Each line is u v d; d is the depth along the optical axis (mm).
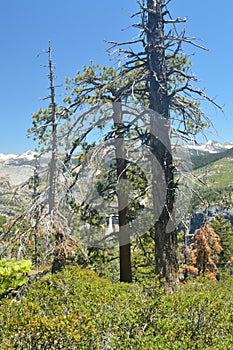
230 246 43406
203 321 5910
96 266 14703
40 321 4668
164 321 5555
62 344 4555
